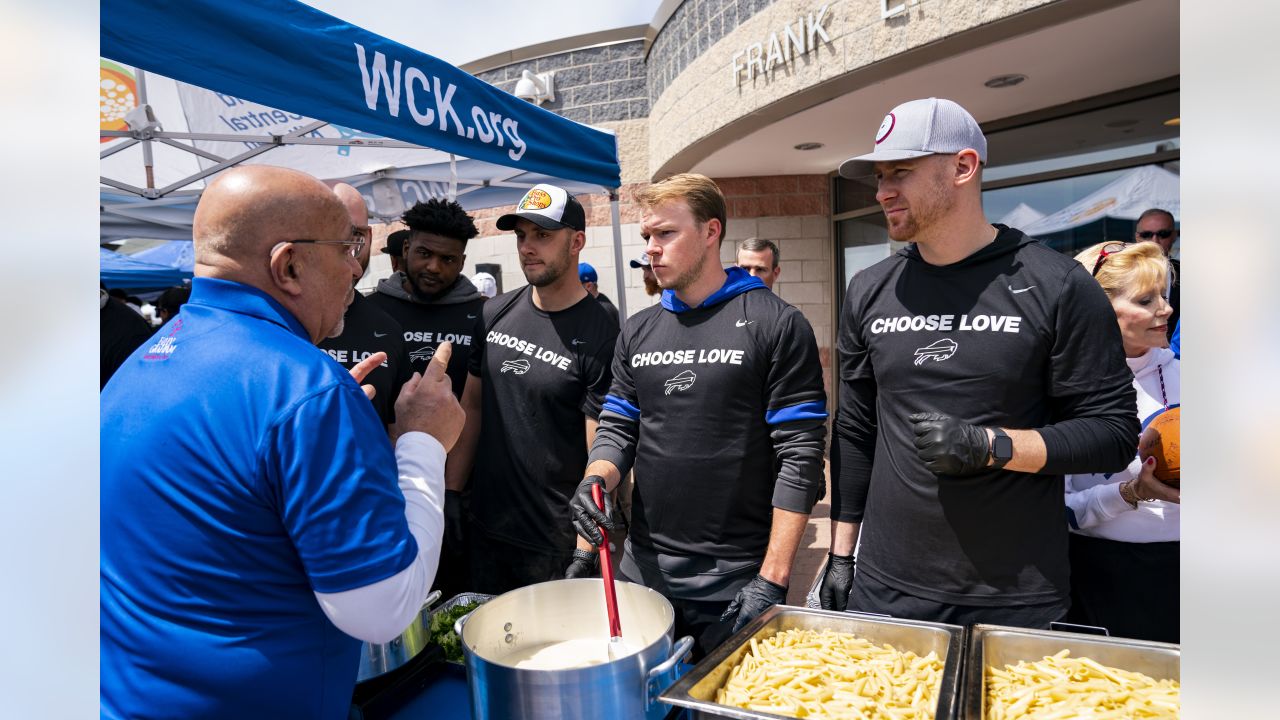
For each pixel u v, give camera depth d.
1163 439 1.67
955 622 1.52
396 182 4.57
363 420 0.99
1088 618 1.92
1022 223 5.38
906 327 1.61
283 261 1.04
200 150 3.11
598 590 1.49
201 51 1.66
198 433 0.93
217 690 0.93
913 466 1.58
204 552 0.93
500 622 1.41
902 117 1.51
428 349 2.94
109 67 2.80
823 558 4.20
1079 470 1.38
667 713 1.19
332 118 1.96
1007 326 1.48
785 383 1.77
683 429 1.85
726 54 5.65
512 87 8.02
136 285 7.42
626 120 7.47
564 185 4.51
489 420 2.48
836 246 7.09
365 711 1.33
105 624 0.97
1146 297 1.79
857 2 4.48
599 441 2.02
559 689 1.09
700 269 1.86
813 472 1.74
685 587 1.84
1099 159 4.90
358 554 0.93
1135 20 3.60
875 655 1.31
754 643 1.32
